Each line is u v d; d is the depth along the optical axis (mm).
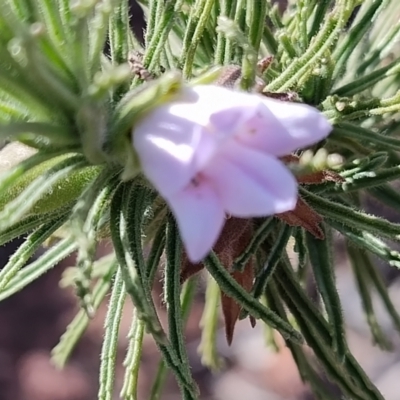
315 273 73
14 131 45
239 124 45
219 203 45
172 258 58
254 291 67
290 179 46
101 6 47
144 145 48
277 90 63
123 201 54
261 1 65
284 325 58
